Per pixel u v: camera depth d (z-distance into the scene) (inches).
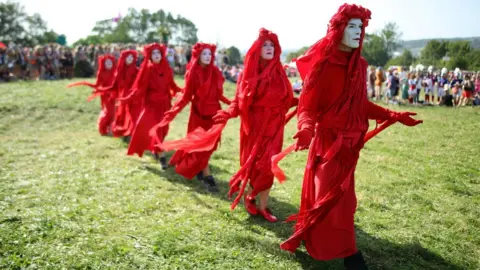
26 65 794.2
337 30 143.5
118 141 367.2
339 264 155.9
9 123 442.9
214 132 201.2
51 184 241.1
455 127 452.8
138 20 2696.9
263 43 185.9
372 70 783.7
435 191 237.3
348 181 144.3
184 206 214.1
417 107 676.7
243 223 193.9
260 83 185.9
